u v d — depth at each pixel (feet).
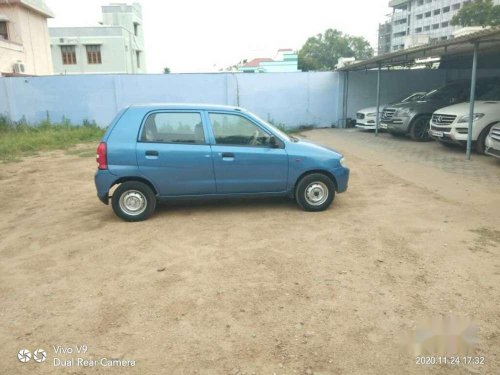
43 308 12.17
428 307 11.78
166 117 19.83
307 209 21.06
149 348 10.19
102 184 19.47
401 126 46.06
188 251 16.19
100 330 10.99
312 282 13.39
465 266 14.30
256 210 21.49
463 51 39.34
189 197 20.26
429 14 295.48
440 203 21.99
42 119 61.87
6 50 91.45
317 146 21.56
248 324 11.12
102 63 150.00
